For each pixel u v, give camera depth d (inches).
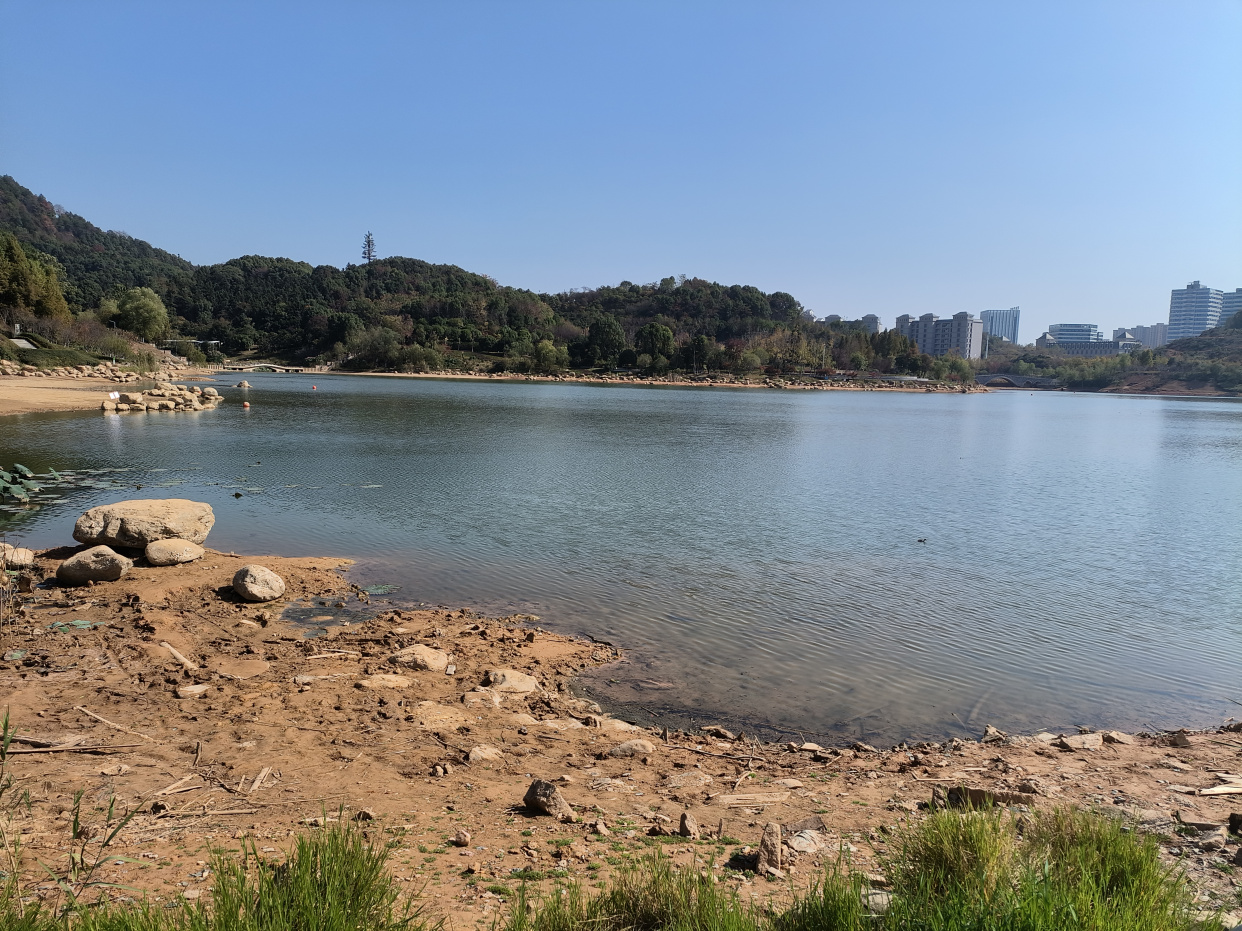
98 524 690.2
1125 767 341.4
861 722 424.2
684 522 978.1
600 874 219.1
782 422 3120.1
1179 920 177.8
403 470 1363.2
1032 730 421.1
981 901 175.3
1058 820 225.1
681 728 410.0
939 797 289.6
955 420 3720.5
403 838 242.2
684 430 2516.0
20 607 550.9
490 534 877.2
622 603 634.8
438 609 604.1
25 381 3221.0
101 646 473.7
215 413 2519.7
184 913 166.7
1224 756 359.3
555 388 6097.4
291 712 379.6
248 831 243.4
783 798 299.4
